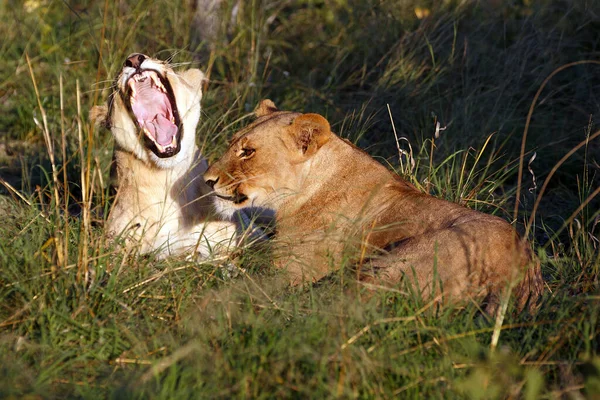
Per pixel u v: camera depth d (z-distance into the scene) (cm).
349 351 607
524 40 1340
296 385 586
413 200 817
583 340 644
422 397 582
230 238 902
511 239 727
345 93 1352
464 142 1159
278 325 661
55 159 1231
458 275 709
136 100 880
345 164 872
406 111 1252
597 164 1091
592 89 1270
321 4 1645
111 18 1511
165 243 897
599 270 771
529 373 591
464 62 1344
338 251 823
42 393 571
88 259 729
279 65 1491
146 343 656
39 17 1603
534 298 722
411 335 650
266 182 859
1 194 1140
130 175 900
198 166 945
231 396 581
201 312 688
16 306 698
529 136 1214
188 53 1408
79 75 1430
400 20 1466
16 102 1440
